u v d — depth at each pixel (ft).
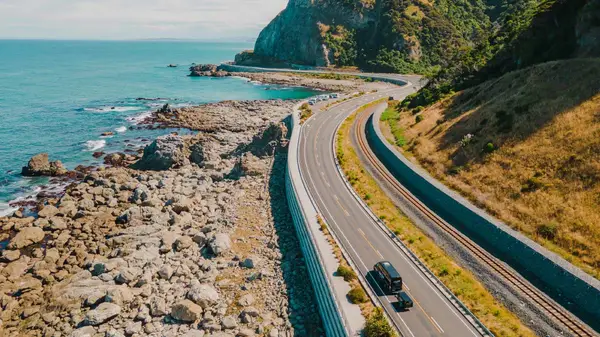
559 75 205.67
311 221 163.02
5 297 137.59
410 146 240.53
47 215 199.00
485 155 192.44
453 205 171.83
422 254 142.61
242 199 210.59
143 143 326.85
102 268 150.41
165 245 164.45
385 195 194.80
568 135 172.24
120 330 122.21
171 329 122.52
